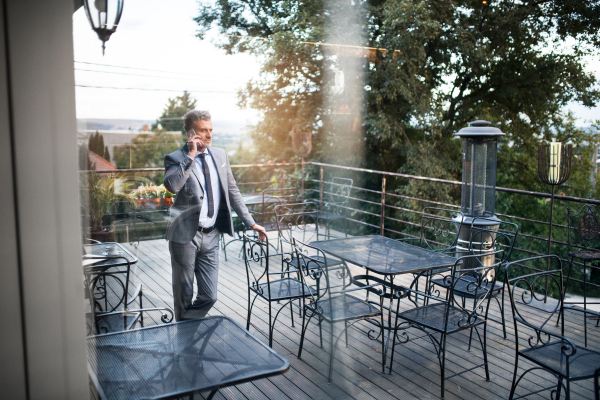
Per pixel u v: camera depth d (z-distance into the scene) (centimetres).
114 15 140
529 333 304
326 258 198
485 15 852
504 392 231
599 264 636
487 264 354
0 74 122
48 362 134
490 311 345
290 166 307
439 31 724
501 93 886
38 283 131
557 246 829
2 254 127
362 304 250
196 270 212
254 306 344
